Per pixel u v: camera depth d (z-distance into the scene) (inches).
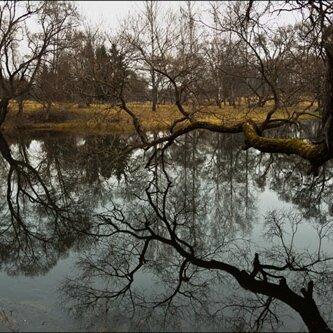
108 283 291.4
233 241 382.3
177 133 528.4
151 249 367.6
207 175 696.4
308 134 1045.8
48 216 480.1
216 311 249.1
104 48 785.6
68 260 341.1
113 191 587.8
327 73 258.4
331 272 308.0
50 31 1136.2
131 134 1096.2
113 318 236.2
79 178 672.4
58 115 1302.9
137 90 838.5
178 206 513.0
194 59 705.0
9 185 636.1
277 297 269.7
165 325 229.1
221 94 1269.7
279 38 517.0
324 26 291.9
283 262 329.7
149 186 615.8
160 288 283.7
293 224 424.5
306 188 590.2
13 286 281.4
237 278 301.6
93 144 948.6
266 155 885.8
